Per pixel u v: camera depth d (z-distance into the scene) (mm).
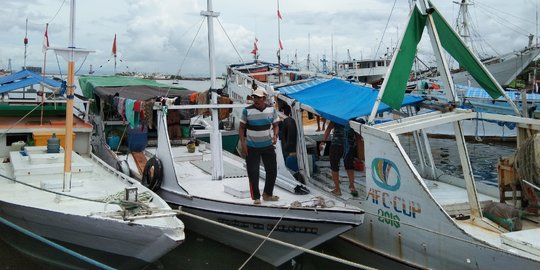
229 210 7734
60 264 6727
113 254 6246
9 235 7379
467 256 6312
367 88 10031
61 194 6348
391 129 7469
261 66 20188
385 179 7426
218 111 9953
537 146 6969
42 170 7820
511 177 7672
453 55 8688
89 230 6074
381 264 7688
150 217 5988
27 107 11320
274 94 10398
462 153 7594
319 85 10930
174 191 8578
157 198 6855
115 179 8125
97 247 6262
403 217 7172
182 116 12523
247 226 7734
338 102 9586
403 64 7969
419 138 10469
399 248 7309
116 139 11680
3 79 12961
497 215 7160
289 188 8336
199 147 12281
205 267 7676
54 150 8734
